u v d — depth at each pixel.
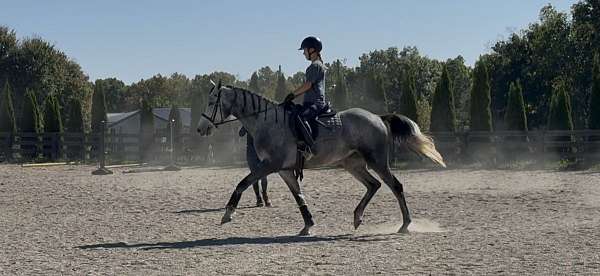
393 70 92.69
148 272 7.96
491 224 11.97
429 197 16.81
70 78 75.50
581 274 7.47
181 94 131.50
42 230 11.73
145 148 34.91
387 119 11.90
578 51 57.00
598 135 27.42
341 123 11.25
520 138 28.81
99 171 26.86
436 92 32.09
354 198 16.80
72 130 40.19
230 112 11.27
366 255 8.91
